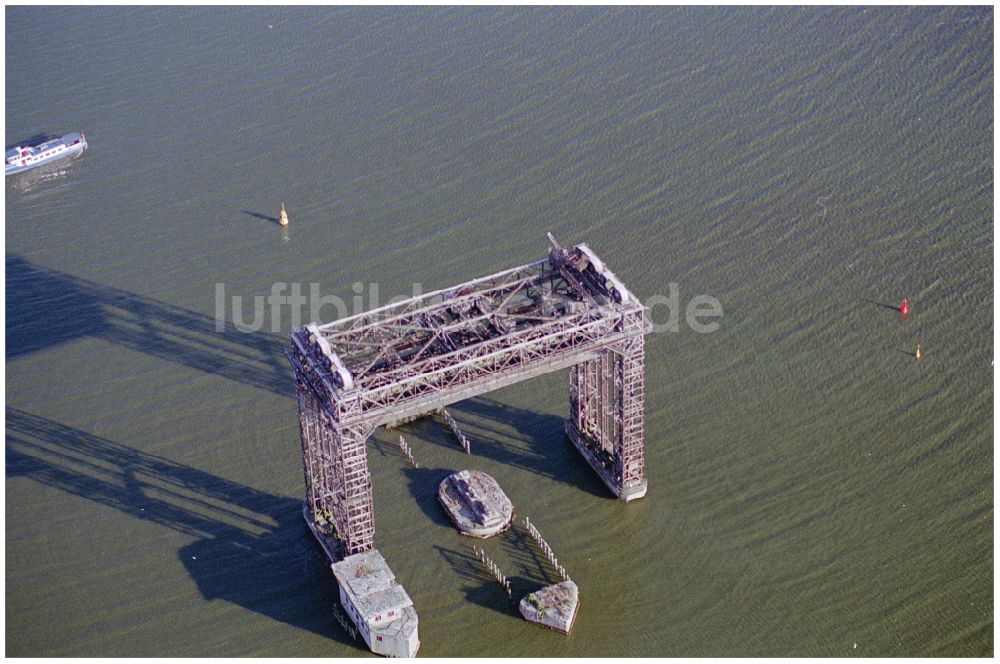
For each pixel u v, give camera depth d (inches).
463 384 5910.4
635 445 6407.5
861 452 6663.4
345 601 5959.6
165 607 6092.5
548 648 5871.1
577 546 6323.8
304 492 6624.0
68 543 6378.0
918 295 7480.3
